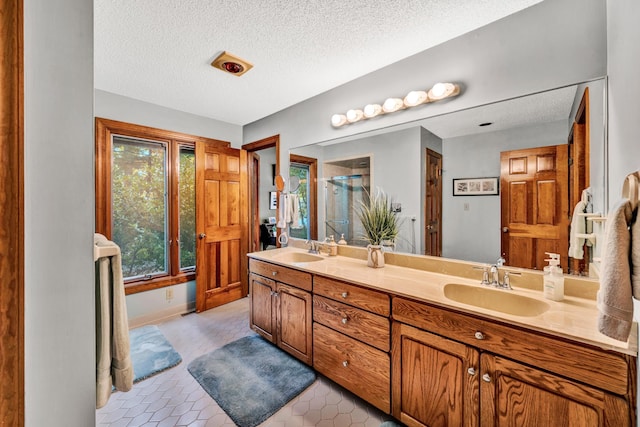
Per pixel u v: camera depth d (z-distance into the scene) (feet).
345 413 5.22
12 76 1.83
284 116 9.71
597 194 4.19
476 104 5.39
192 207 10.69
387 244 6.86
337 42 5.72
